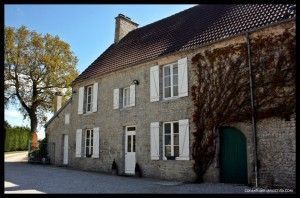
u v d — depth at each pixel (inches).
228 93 495.5
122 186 460.4
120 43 843.4
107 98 727.1
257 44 470.9
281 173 425.7
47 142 955.3
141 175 609.0
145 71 641.0
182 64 566.6
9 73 1360.7
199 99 531.8
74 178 560.4
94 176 607.2
